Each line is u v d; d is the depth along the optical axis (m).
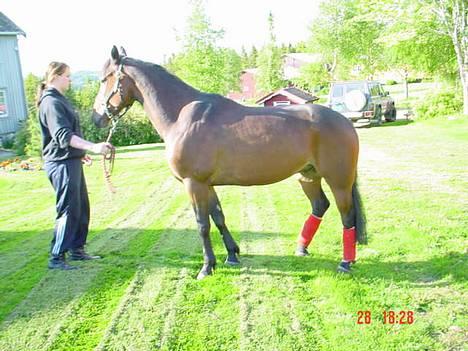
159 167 11.55
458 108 19.97
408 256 4.55
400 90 50.03
